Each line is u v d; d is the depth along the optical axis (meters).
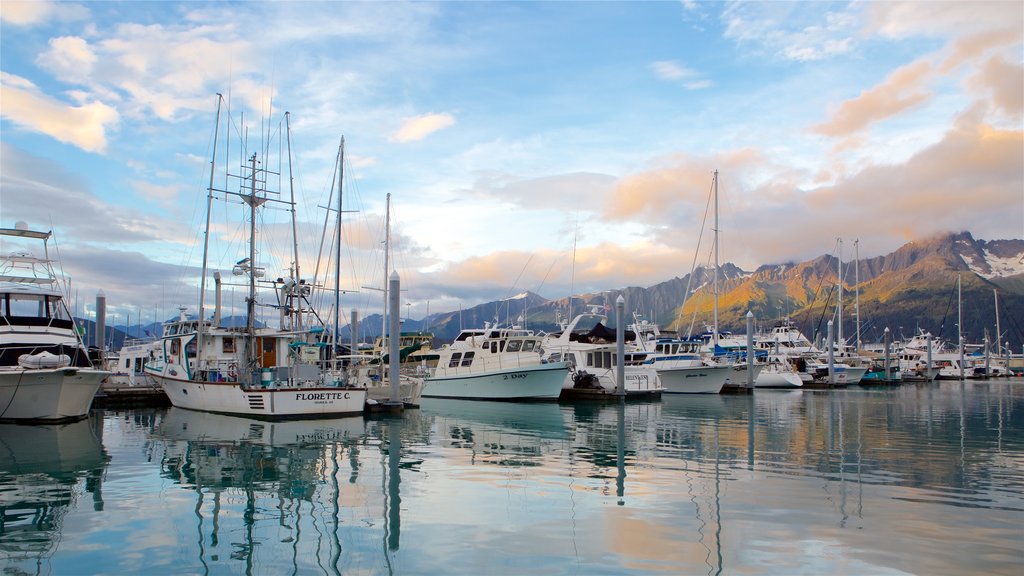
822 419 32.78
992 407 42.50
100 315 50.91
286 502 13.57
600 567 9.62
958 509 13.06
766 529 11.58
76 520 12.11
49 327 29.80
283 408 27.98
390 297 32.69
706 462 18.75
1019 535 11.32
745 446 22.25
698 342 63.94
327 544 10.71
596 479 16.06
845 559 10.05
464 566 9.66
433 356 53.78
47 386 26.61
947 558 10.12
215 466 17.69
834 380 77.00
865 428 28.48
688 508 13.05
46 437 23.25
